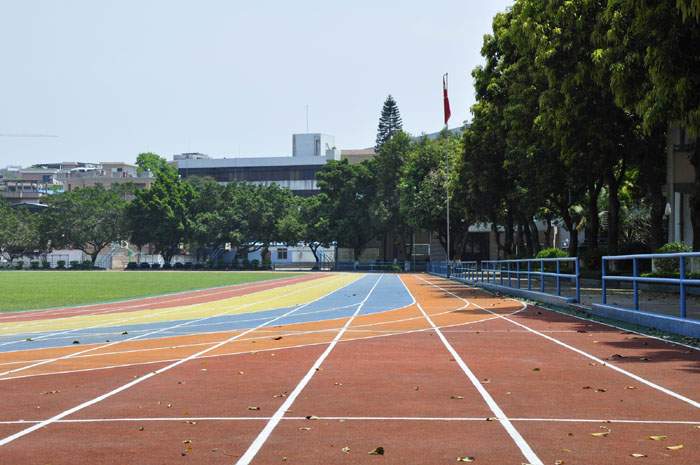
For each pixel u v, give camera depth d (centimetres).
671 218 3281
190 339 1338
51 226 10256
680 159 3028
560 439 543
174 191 10262
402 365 959
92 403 715
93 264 10325
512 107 3253
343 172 9400
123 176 13850
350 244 9881
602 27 2322
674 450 507
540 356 1034
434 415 639
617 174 4384
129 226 10212
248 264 9844
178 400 725
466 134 4372
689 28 1900
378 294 3022
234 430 588
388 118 11081
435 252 9612
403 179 7625
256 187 11075
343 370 920
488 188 4334
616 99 2231
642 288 2720
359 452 513
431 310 2033
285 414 651
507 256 5422
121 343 1284
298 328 1533
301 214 9862
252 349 1166
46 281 4988
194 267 9950
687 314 1426
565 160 2959
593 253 3522
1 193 13388
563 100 2669
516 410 656
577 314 1784
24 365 1005
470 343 1209
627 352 1059
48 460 500
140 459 501
